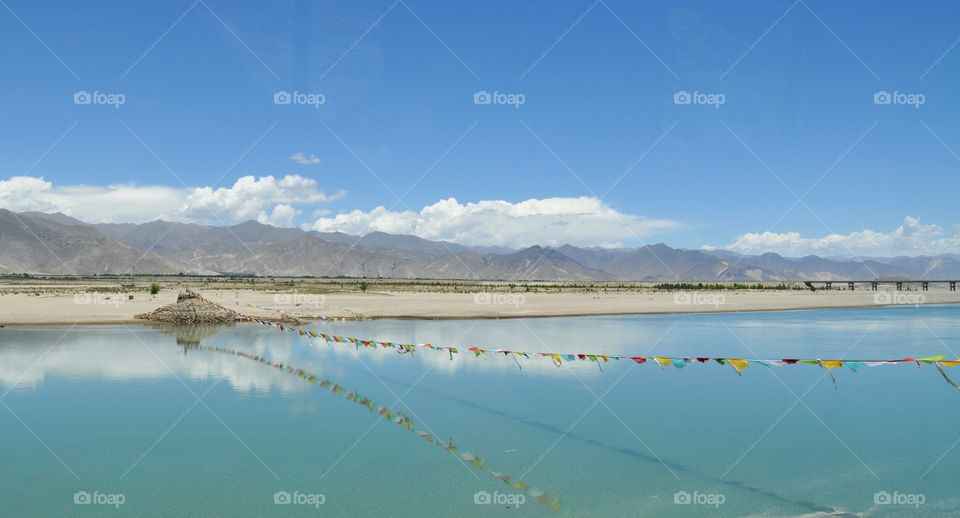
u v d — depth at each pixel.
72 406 20.75
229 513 12.27
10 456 15.70
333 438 17.25
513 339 39.53
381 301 78.75
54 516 12.10
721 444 16.84
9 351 32.41
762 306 83.75
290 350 33.78
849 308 85.12
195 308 48.91
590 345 36.72
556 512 12.40
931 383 25.64
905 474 14.64
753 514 12.35
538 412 20.23
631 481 14.13
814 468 15.05
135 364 28.73
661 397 22.66
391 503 12.78
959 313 73.62
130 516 12.12
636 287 189.50
